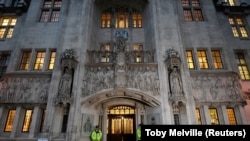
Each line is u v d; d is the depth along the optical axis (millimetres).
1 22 18781
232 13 19141
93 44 16391
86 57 14398
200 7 18500
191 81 14445
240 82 15547
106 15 18922
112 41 17047
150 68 13992
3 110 13562
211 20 17438
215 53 16188
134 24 18391
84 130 12508
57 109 12750
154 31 15422
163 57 14266
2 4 19297
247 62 16781
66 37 15180
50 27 17078
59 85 13109
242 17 19250
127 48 16719
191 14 18234
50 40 16406
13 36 17609
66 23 15852
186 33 16828
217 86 14203
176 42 14930
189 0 19016
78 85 13117
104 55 14711
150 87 13266
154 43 15117
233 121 13578
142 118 14250
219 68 15461
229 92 13938
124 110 15148
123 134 14383
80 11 16469
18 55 15727
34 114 13289
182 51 14555
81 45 14672
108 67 13922
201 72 14695
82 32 15281
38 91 14023
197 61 15523
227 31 18172
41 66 15555
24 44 16203
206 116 13344
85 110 13039
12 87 14133
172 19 16031
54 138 11883
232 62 16562
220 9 19281
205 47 16109
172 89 12969
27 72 14734
